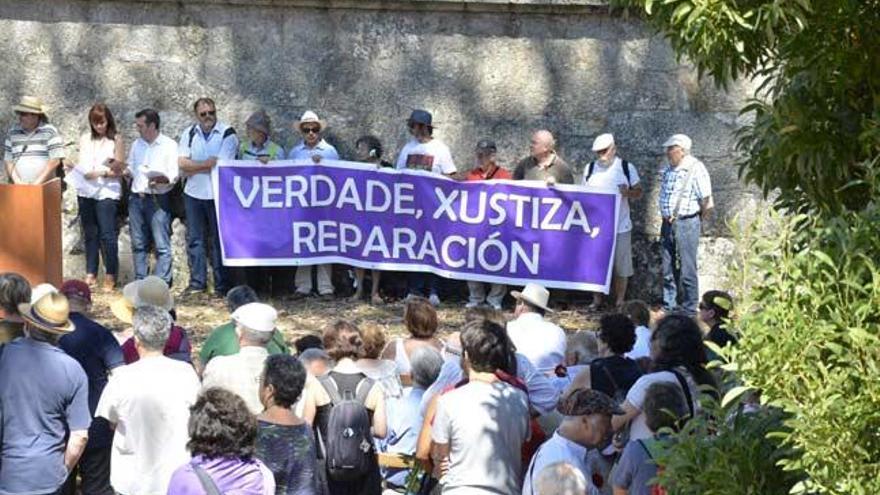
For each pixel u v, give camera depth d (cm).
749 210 1716
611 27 1725
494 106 1742
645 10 654
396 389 949
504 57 1736
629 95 1730
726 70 657
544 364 1038
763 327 531
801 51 642
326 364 957
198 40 1742
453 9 1728
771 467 580
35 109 1686
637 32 1723
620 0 689
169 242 1711
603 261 1667
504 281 1678
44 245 1392
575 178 1741
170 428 853
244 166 1684
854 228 539
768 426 583
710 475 577
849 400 516
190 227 1702
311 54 1739
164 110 1750
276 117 1745
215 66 1745
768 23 602
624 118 1731
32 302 855
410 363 1008
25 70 1747
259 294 1728
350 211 1689
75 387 838
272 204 1688
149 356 864
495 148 1684
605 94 1733
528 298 1059
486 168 1683
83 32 1744
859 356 516
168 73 1747
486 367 816
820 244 553
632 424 851
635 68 1728
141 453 853
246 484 698
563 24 1730
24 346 835
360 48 1738
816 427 520
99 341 948
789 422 523
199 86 1748
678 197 1638
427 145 1680
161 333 862
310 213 1691
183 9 1741
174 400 855
